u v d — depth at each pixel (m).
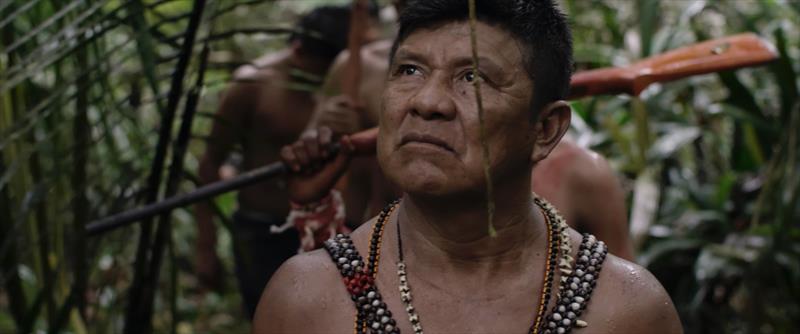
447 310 1.12
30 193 1.81
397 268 1.14
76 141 1.90
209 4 1.88
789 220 3.02
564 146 1.86
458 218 1.10
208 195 1.83
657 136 3.50
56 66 1.94
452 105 1.06
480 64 1.07
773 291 3.38
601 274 1.14
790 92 3.25
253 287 3.37
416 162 1.07
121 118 1.87
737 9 3.79
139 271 2.00
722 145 3.69
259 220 3.33
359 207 2.99
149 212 1.82
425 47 1.09
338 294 1.14
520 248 1.14
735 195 3.46
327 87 2.66
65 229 2.10
